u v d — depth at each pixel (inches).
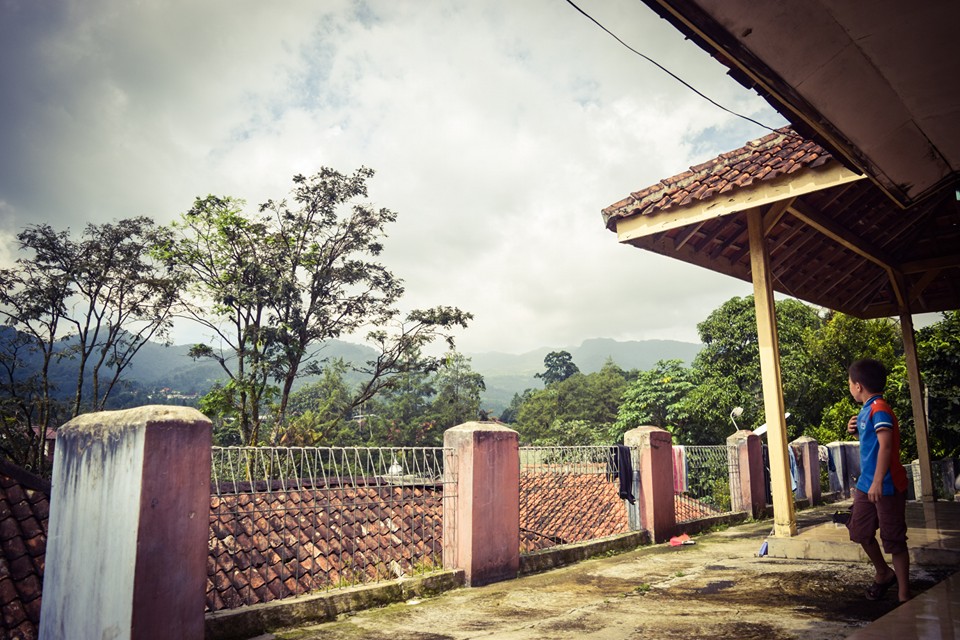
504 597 217.6
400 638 165.3
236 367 1174.3
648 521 347.9
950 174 238.7
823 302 475.8
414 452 245.8
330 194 1165.1
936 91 173.2
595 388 3321.9
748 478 458.9
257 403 1115.9
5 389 1127.0
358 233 1206.3
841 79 163.8
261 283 1109.7
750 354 1149.1
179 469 148.6
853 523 179.2
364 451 232.2
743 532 389.1
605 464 340.2
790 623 157.5
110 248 1203.2
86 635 146.6
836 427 1011.3
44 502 280.5
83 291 1200.8
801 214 310.0
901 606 144.9
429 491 272.4
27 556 248.8
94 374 1238.9
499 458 256.5
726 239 362.9
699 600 195.9
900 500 166.1
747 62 150.4
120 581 139.2
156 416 145.6
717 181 296.0
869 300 525.3
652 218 310.0
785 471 288.2
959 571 207.6
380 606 207.8
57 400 1204.5
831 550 262.1
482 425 255.3
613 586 231.1
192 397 6028.5
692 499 430.6
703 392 1112.2
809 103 170.2
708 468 446.9
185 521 148.6
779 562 261.4
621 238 322.0
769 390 295.1
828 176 257.0
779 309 1214.3
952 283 493.0
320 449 219.0
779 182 271.1
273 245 1171.9
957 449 698.8
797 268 415.5
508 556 254.7
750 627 155.5
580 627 166.7
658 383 1285.7
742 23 139.2
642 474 354.9
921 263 438.6
